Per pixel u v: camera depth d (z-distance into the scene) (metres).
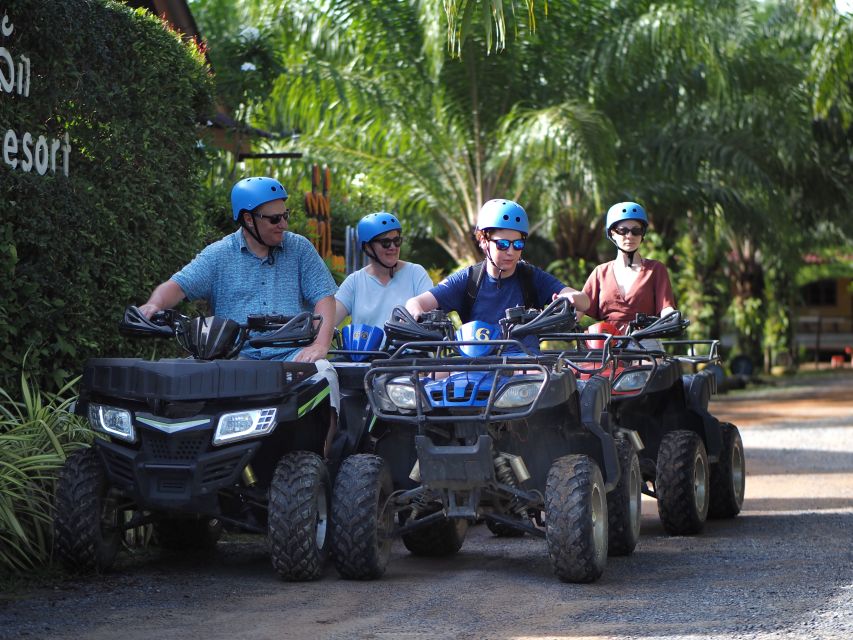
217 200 12.84
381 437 7.43
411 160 21.36
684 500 8.57
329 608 6.05
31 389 8.22
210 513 6.63
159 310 7.03
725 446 9.60
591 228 25.06
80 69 8.66
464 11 9.28
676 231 32.22
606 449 6.95
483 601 6.22
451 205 21.67
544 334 7.67
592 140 18.91
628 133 22.06
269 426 6.60
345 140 21.28
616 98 21.41
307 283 7.59
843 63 18.31
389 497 6.91
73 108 8.67
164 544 7.83
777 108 23.12
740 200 24.19
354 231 14.59
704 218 24.50
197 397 6.52
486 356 6.87
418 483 7.41
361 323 8.68
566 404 7.03
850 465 14.22
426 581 6.83
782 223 25.98
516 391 6.63
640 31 20.12
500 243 7.40
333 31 20.20
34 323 8.25
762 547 8.03
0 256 7.92
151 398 6.55
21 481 7.18
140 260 9.22
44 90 8.34
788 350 39.69
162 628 5.58
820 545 8.05
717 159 22.77
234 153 16.30
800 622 5.62
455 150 21.28
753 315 36.62
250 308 7.47
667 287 9.42
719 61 21.28
